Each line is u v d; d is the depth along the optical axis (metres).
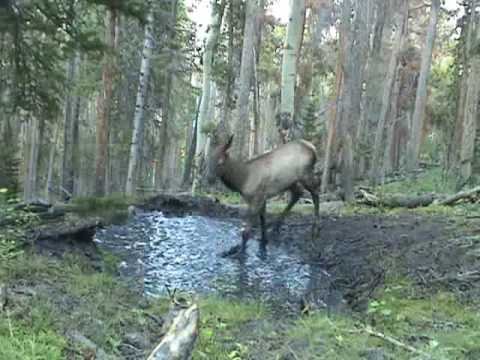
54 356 3.15
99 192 15.45
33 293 4.32
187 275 6.93
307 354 3.87
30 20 8.62
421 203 11.94
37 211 8.92
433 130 46.31
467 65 20.92
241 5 24.03
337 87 18.59
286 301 5.99
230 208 11.66
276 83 33.97
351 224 9.63
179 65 27.61
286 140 11.54
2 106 9.55
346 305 5.77
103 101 15.60
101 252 7.27
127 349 3.69
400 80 34.31
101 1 8.65
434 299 5.29
